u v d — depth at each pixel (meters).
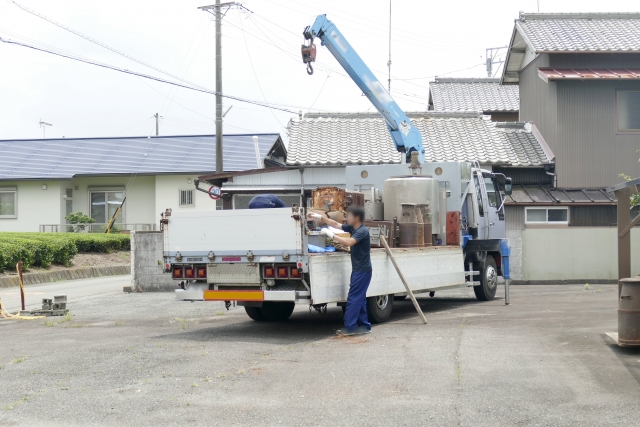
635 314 8.32
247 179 22.09
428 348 9.12
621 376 7.37
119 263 28.11
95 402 6.77
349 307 10.48
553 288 19.12
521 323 11.20
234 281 10.48
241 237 10.36
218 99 25.62
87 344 10.01
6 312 13.68
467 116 25.38
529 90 25.98
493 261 16.14
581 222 22.03
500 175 17.47
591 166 22.86
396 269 11.56
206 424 6.05
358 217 10.52
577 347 8.88
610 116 22.97
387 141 23.41
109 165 35.69
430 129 24.36
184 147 37.81
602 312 12.32
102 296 17.92
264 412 6.37
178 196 34.69
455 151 22.69
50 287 20.80
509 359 8.29
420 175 14.46
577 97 22.98
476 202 15.46
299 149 22.81
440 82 34.81
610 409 6.26
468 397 6.73
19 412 6.47
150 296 17.78
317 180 21.98
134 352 9.24
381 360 8.44
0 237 23.62
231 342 10.01
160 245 19.03
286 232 10.04
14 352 9.50
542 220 22.08
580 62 23.77
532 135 24.77
